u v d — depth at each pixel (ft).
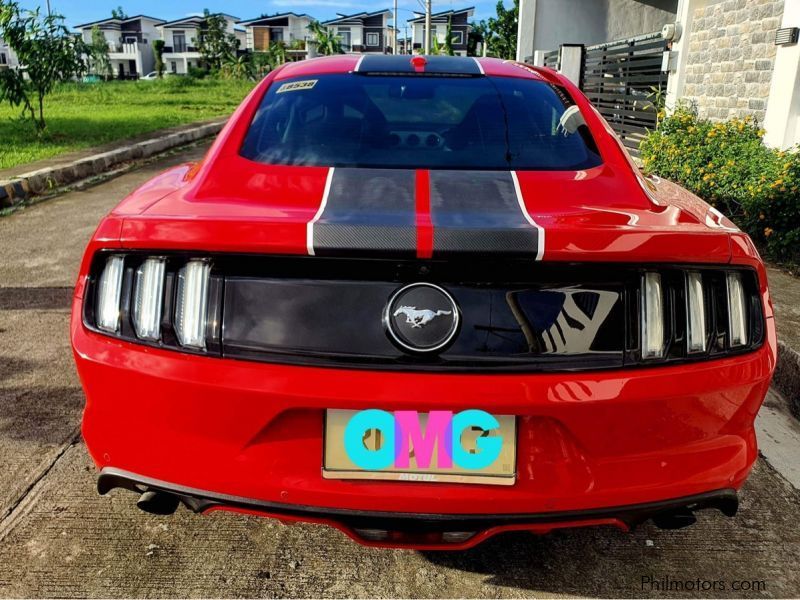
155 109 61.21
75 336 5.33
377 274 4.84
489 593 6.18
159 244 4.98
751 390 5.30
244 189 5.80
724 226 5.53
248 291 4.92
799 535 7.07
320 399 4.76
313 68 8.21
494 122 7.06
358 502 4.99
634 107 32.32
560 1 54.70
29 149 31.48
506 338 4.82
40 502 7.27
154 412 5.11
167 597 6.02
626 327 4.96
